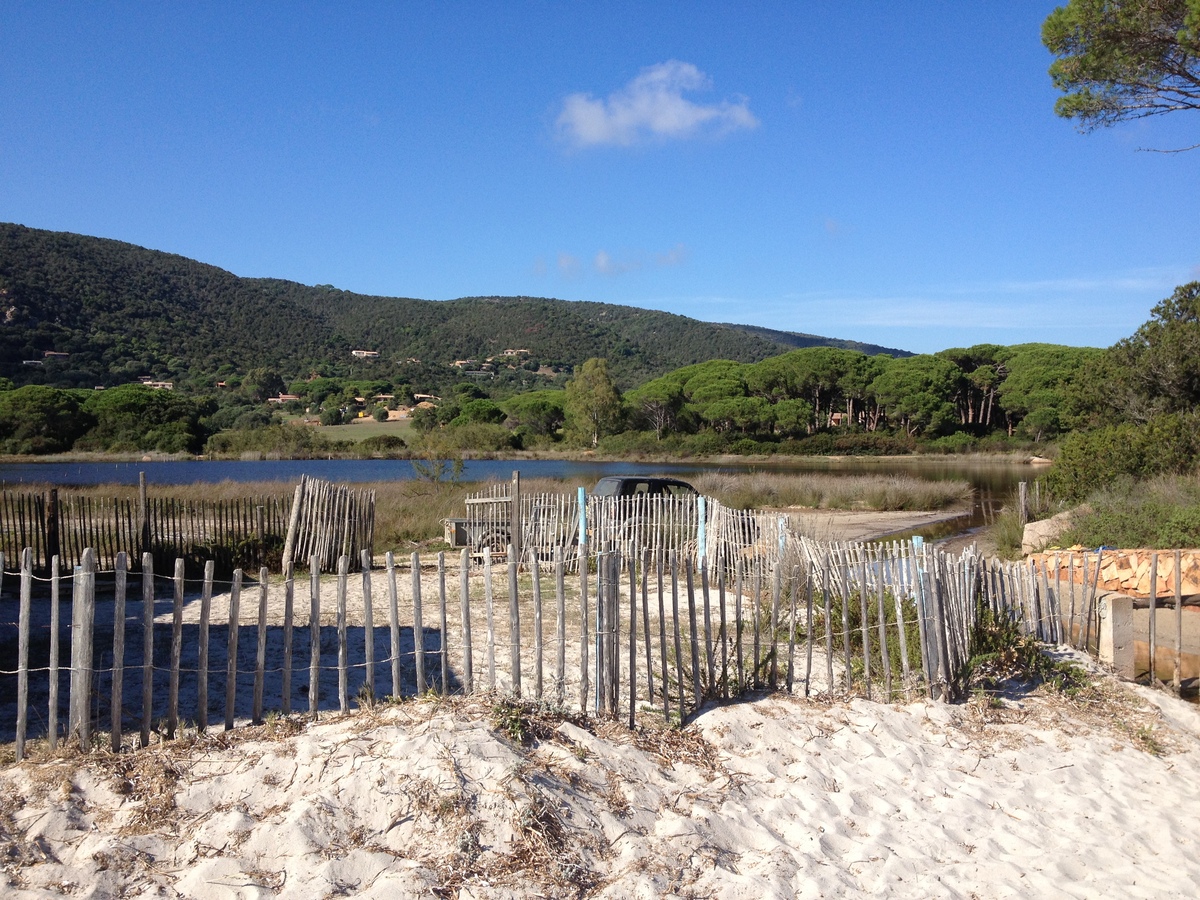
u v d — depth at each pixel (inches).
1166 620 422.6
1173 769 267.4
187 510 741.9
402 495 1035.9
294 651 316.8
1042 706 301.7
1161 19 644.7
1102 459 778.8
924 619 291.7
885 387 3093.0
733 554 510.6
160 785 178.7
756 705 264.5
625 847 177.0
